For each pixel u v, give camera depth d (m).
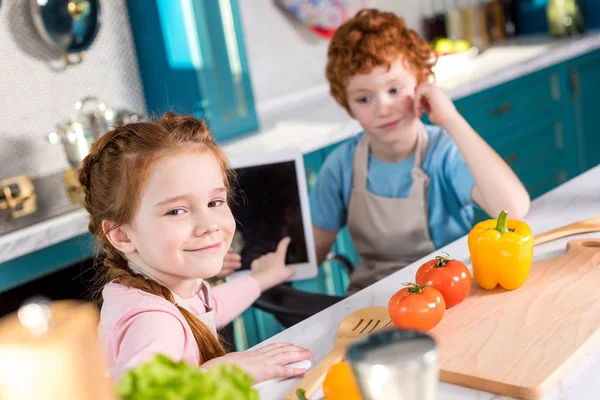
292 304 1.58
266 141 2.71
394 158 1.95
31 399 0.48
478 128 3.25
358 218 1.99
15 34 2.55
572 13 3.96
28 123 2.60
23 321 0.49
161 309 1.15
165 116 1.30
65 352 0.48
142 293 1.18
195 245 1.19
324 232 2.05
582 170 3.93
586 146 3.92
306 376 1.04
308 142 2.63
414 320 1.09
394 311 1.11
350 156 2.00
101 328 1.17
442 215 1.89
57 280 2.31
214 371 0.71
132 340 1.09
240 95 2.87
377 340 0.64
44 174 2.60
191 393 0.67
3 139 2.54
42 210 2.23
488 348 1.03
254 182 1.79
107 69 2.79
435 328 1.11
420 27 4.04
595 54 3.89
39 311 0.49
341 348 1.11
